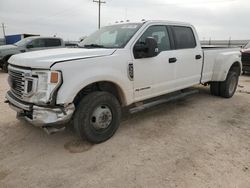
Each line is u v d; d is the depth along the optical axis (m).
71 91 3.23
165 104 6.01
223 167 3.13
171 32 4.85
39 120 3.19
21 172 3.05
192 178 2.90
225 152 3.54
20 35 26.33
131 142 3.86
